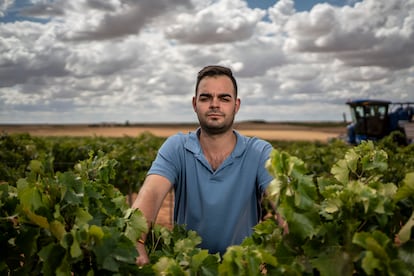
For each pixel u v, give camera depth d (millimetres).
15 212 1515
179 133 2566
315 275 1396
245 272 1358
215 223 2367
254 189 2430
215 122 2328
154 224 2215
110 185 2029
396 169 6992
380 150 1822
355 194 1402
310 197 1317
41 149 9945
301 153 9906
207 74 2355
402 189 1375
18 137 10602
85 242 1406
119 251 1440
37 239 1473
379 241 1277
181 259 1809
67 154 9836
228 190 2361
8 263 1553
